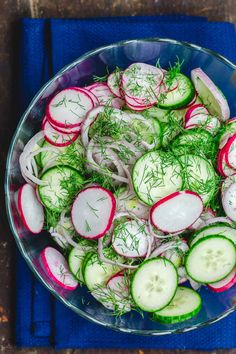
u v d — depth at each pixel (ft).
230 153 2.08
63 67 2.29
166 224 2.03
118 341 2.34
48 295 2.35
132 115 2.09
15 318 2.36
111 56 2.14
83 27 2.36
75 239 2.11
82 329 2.33
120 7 2.47
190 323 2.16
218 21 2.48
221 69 2.18
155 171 2.03
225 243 2.06
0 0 2.44
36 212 2.11
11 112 2.41
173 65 2.20
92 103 2.09
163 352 2.39
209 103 2.17
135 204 2.07
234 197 2.08
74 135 2.09
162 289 2.04
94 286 2.09
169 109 2.13
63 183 2.07
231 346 2.35
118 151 2.07
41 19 2.36
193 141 2.08
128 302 2.09
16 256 2.36
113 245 2.05
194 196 2.01
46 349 2.39
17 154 2.09
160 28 2.39
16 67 2.42
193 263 2.06
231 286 2.15
